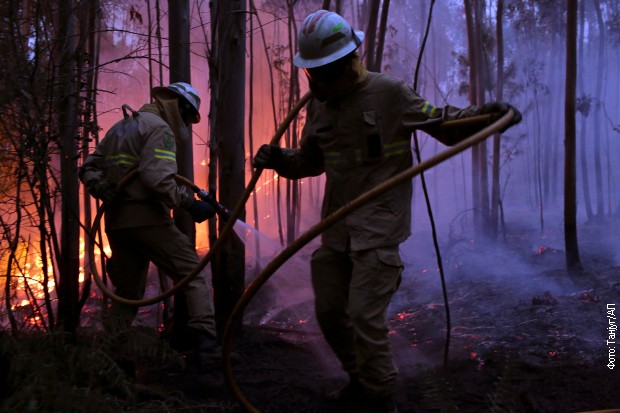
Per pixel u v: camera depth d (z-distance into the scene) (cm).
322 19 284
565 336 427
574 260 640
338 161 298
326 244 310
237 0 457
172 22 454
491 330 463
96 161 377
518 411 309
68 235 369
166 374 379
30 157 323
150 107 380
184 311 434
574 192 639
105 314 305
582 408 305
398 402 328
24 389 232
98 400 241
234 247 462
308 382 369
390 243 288
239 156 466
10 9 321
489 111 260
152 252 375
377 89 288
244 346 444
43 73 336
